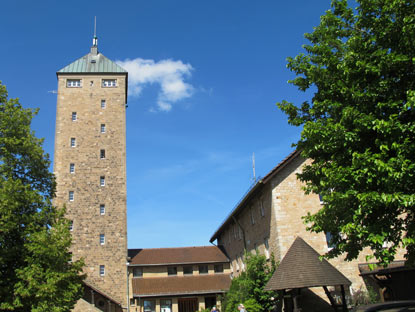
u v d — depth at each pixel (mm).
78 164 43938
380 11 12445
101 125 46031
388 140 11641
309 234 24938
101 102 47062
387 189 11273
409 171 10742
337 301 23156
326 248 24609
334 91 13414
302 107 15016
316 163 14125
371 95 12102
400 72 12000
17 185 19688
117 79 48375
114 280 40281
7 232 19047
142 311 39031
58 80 47219
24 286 19094
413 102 10586
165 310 39469
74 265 21750
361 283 23641
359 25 13070
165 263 42031
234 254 39500
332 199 12523
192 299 40906
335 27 13992
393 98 12070
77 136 45094
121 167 44625
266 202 27109
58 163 43594
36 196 20734
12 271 19953
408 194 11375
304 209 25438
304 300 23125
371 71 12102
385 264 11664
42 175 22938
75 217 41844
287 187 25844
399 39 11930
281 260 24109
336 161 13055
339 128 12258
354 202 12188
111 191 43469
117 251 41438
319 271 20641
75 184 43094
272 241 25875
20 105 23109
